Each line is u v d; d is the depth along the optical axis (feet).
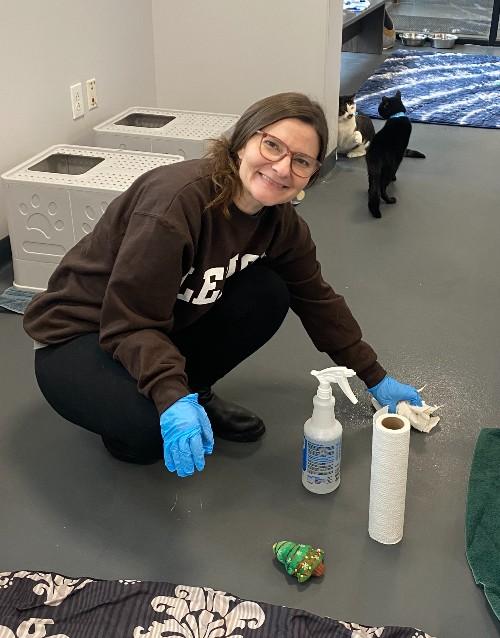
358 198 10.56
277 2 10.28
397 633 4.25
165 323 4.64
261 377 6.60
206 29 10.72
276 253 5.21
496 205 10.35
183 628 4.27
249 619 4.33
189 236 4.41
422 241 9.25
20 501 5.24
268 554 4.85
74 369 4.88
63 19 8.84
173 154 9.20
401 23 21.35
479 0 20.25
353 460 5.65
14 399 6.30
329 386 5.10
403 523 5.02
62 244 7.66
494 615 4.46
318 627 4.29
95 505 5.22
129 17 10.23
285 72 10.70
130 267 4.40
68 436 5.87
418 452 5.72
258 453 5.71
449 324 7.47
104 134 9.30
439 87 15.90
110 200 7.33
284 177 4.23
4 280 8.18
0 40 7.85
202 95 11.19
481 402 6.31
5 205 7.89
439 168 11.66
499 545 4.88
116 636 4.23
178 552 4.85
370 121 12.60
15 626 4.27
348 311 5.65
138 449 4.89
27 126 8.53
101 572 4.70
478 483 5.35
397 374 6.66
